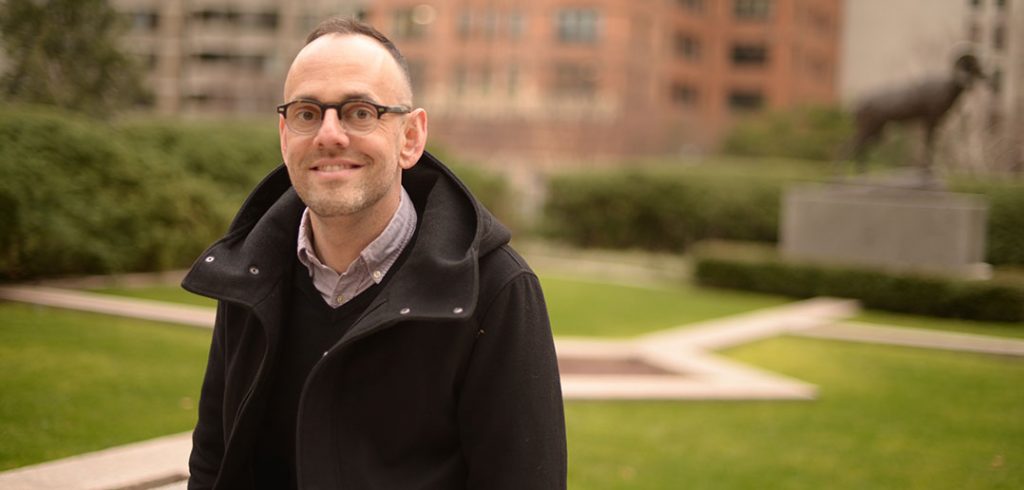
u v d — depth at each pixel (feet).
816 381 27.71
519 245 73.77
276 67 206.59
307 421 7.11
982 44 85.05
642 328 36.32
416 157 7.71
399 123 7.31
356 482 7.11
